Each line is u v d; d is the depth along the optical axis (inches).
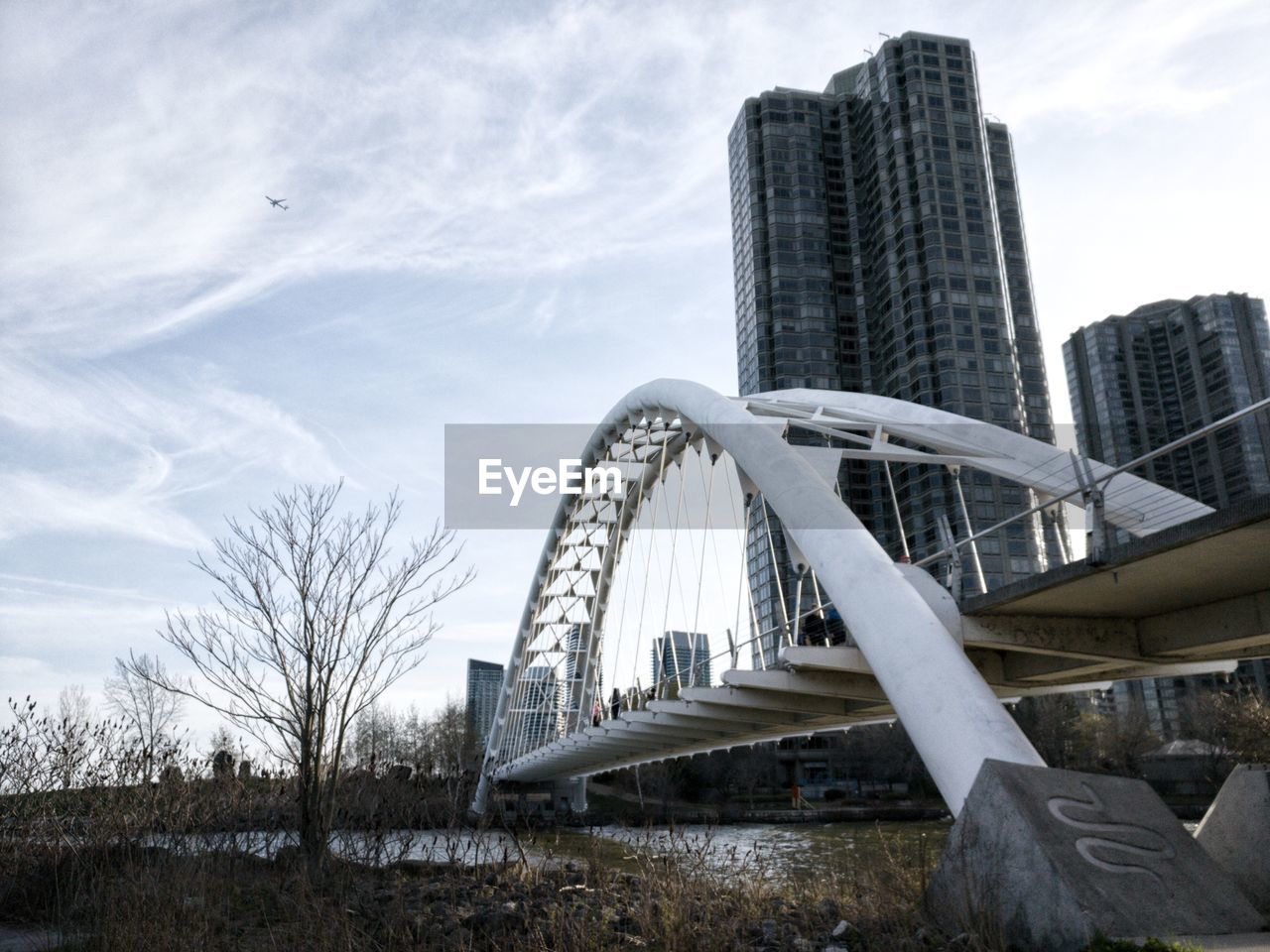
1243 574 484.7
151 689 670.5
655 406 1194.0
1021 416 3873.0
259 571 606.9
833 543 601.9
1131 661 628.1
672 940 362.0
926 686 488.1
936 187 4133.9
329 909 414.3
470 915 438.0
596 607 1713.8
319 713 592.7
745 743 1141.1
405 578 636.7
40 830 536.7
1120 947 272.1
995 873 322.7
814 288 4367.6
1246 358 4023.1
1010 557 3432.6
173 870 471.8
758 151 4635.8
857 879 450.6
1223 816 386.6
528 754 1614.2
